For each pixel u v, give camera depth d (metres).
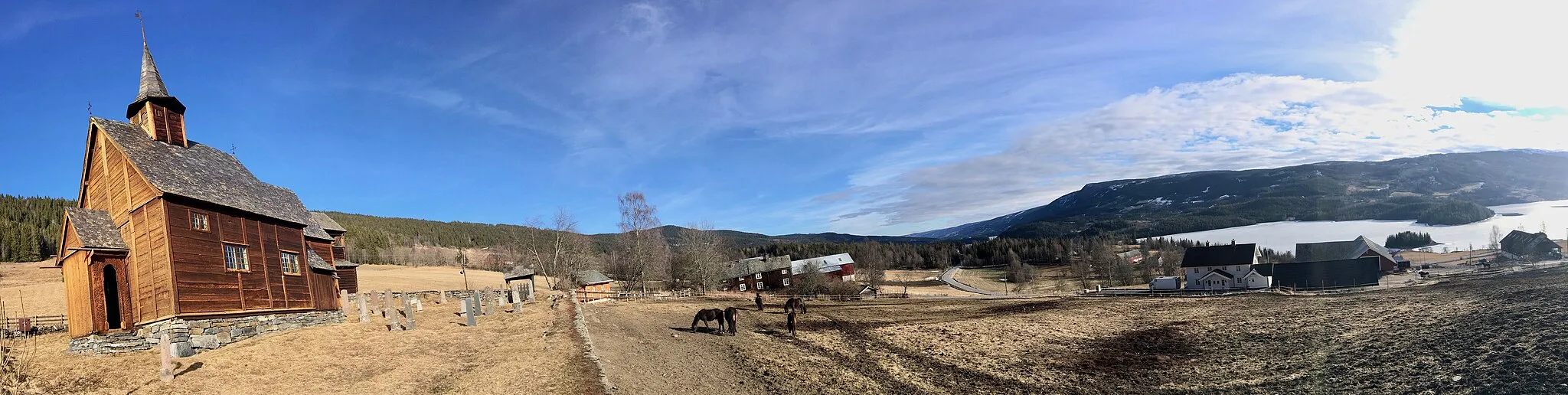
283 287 38.75
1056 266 173.38
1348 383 29.89
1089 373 35.19
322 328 33.78
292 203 45.59
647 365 30.91
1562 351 28.36
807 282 93.88
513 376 24.86
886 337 46.12
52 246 111.88
